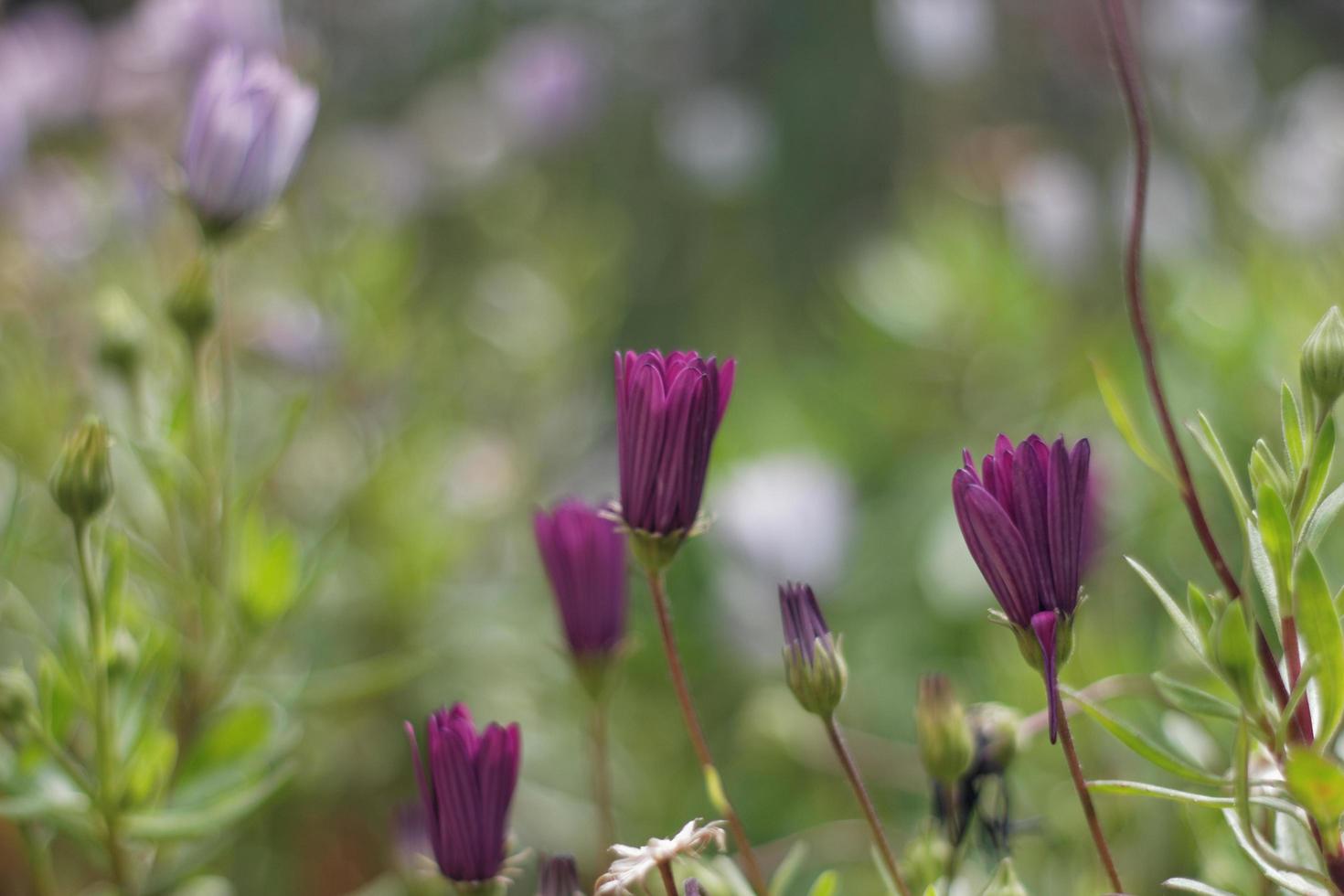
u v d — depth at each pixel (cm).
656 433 65
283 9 171
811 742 98
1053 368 124
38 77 133
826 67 204
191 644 79
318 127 162
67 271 113
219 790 76
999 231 143
